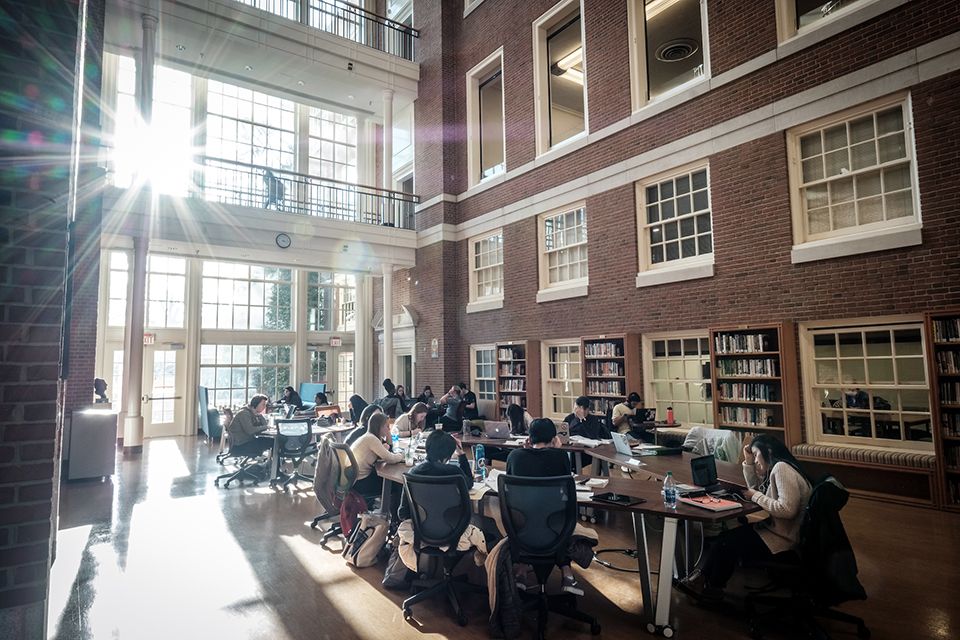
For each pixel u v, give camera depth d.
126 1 9.67
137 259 9.91
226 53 11.53
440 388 12.77
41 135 2.25
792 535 3.39
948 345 5.59
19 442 2.11
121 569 4.51
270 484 7.79
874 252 6.23
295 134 15.37
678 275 8.19
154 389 13.16
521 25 11.55
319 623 3.59
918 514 5.51
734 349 7.31
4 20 2.22
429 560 4.09
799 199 7.02
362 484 5.38
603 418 8.88
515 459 3.77
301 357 15.49
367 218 16.03
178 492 7.33
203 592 4.07
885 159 6.36
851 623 3.37
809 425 6.69
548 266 10.89
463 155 13.16
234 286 14.61
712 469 3.98
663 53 12.51
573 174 10.16
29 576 2.09
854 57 6.50
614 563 4.62
